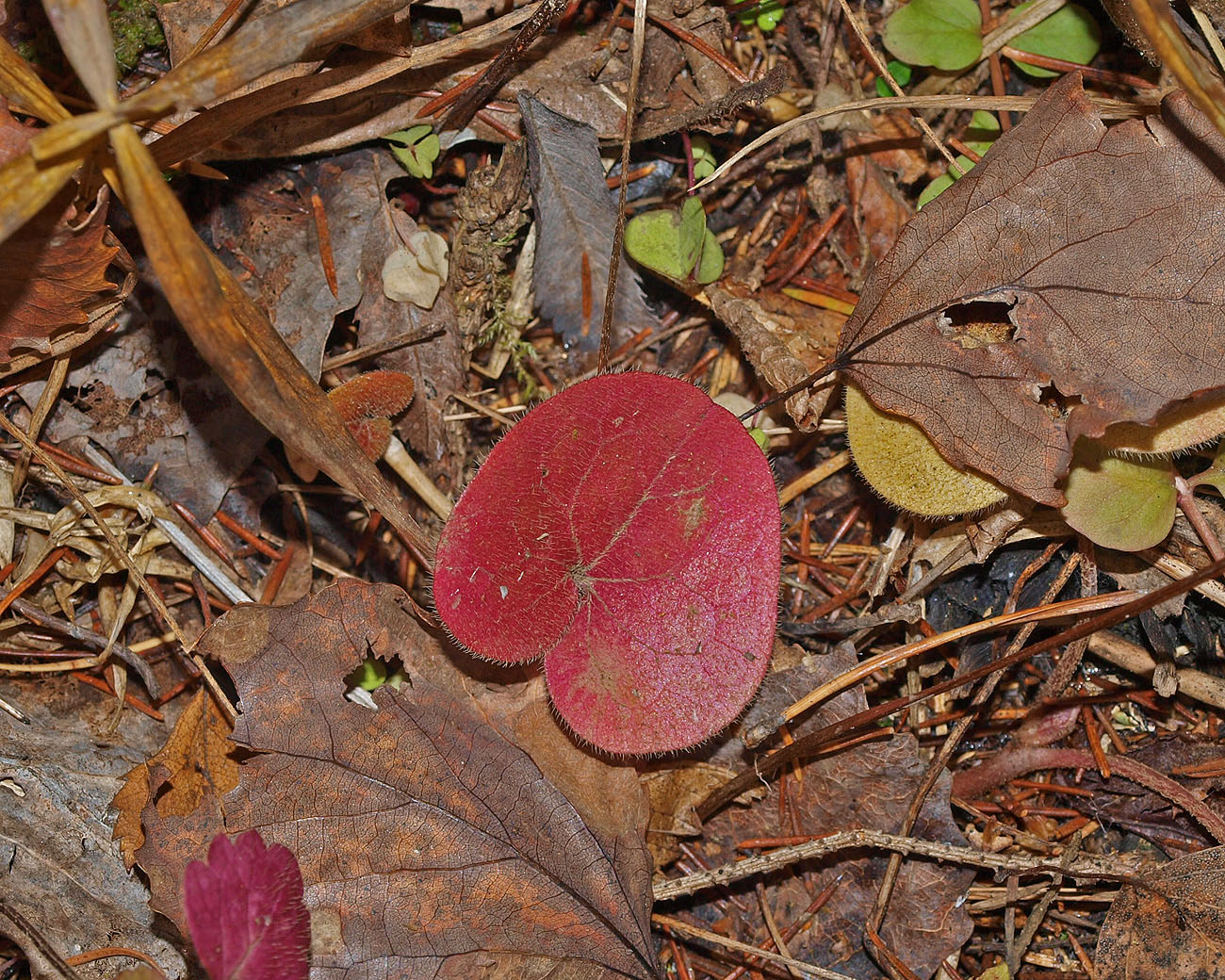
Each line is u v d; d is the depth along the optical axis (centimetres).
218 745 47
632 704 45
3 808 47
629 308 49
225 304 42
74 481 48
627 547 45
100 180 44
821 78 49
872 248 49
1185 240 45
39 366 47
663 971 47
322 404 44
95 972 46
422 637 46
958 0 49
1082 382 45
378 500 44
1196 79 42
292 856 43
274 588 48
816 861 47
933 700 48
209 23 47
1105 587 48
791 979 47
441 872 45
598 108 48
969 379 46
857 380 46
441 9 48
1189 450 47
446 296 49
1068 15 49
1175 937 46
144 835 45
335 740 45
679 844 48
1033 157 45
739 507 45
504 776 46
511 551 45
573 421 45
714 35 49
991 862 46
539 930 45
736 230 50
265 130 48
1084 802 48
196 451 48
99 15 41
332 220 48
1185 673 48
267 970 42
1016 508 47
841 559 49
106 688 48
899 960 47
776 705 47
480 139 48
